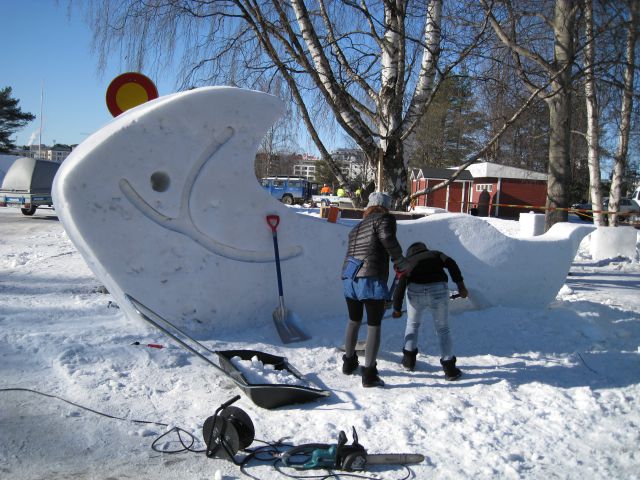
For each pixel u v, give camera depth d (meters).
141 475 3.27
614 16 8.28
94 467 3.31
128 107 6.51
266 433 3.83
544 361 5.61
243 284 5.75
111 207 5.09
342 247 6.30
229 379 4.59
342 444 3.40
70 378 4.41
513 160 33.81
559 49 9.74
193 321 5.54
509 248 7.13
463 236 6.93
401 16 7.71
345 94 7.81
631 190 40.59
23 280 8.54
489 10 7.49
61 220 5.45
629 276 12.24
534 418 4.25
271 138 8.45
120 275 5.21
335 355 5.39
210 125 5.42
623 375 5.33
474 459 3.56
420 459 3.49
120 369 4.64
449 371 4.98
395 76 7.97
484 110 10.12
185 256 5.45
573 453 3.72
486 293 7.05
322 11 8.11
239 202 5.68
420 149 39.94
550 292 7.52
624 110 13.57
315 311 6.20
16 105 59.34
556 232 7.86
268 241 5.87
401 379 4.98
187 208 5.45
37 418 3.79
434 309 5.09
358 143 8.07
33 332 5.29
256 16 6.91
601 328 6.77
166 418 3.97
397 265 4.73
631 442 3.91
